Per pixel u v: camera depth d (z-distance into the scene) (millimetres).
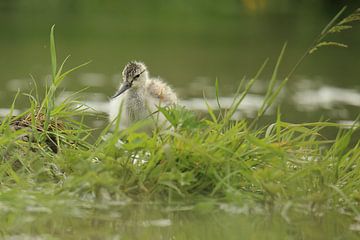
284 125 10516
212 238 8258
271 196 9547
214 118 10391
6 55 24484
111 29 31203
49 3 36062
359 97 20109
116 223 8594
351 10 35312
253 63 24844
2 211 8883
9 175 10000
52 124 11336
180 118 10000
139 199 9406
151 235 8273
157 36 29969
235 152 9773
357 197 9641
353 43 30141
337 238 8344
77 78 21328
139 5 37062
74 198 9352
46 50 25797
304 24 33188
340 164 10250
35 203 9172
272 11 37125
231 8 37719
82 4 36250
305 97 20016
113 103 14547
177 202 9359
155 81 15523
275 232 8508
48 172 10148
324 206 9461
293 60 25797
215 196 9531
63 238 8047
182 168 9680
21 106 16969
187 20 34688
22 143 10555
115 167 9531
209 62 24750
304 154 10281
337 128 16062
